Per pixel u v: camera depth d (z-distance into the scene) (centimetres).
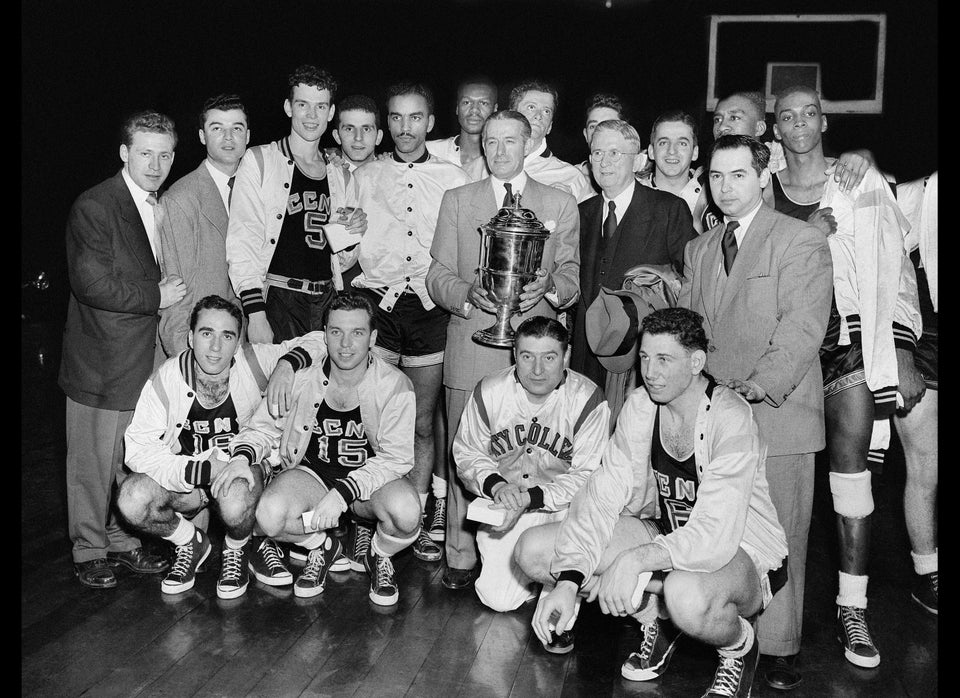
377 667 265
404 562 354
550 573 272
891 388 286
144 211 327
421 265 370
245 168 346
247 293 341
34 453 483
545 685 260
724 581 239
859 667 278
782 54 648
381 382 317
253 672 259
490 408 306
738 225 277
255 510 311
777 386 259
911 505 325
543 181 386
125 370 316
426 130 376
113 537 334
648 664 266
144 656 268
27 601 305
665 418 255
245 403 322
